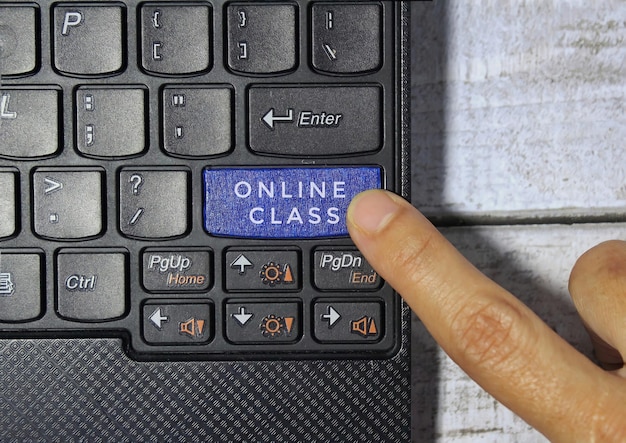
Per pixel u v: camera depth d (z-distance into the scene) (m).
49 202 0.39
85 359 0.40
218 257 0.39
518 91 0.46
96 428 0.40
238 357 0.40
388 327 0.40
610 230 0.46
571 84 0.46
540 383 0.36
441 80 0.46
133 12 0.39
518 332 0.37
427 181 0.46
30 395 0.40
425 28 0.46
